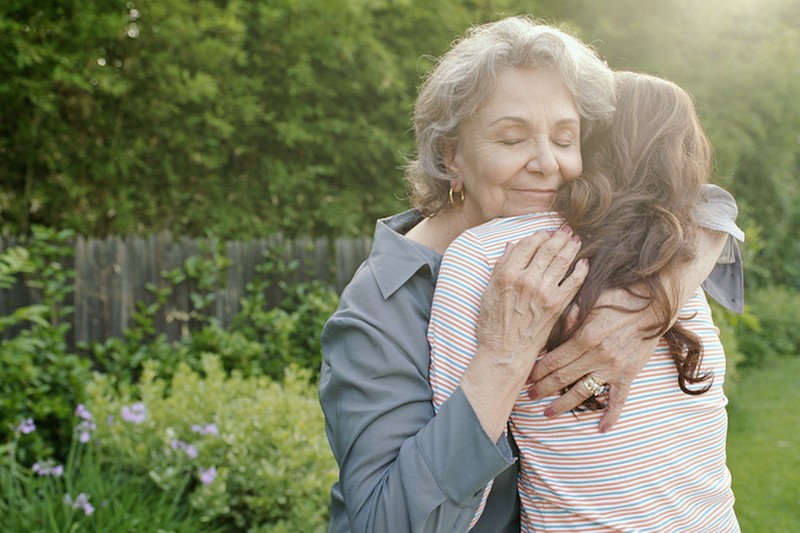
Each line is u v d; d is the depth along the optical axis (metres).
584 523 1.11
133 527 2.62
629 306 1.06
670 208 1.14
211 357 3.64
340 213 5.61
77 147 5.03
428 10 5.78
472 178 1.21
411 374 1.10
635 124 1.21
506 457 1.00
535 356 1.04
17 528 2.59
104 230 5.21
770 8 8.03
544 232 1.10
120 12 4.82
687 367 1.11
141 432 3.01
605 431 1.09
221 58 5.08
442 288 1.12
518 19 1.22
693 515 1.14
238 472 2.88
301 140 5.50
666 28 7.21
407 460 1.02
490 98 1.15
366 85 5.74
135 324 4.29
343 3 5.22
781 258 8.89
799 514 3.61
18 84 4.61
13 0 4.50
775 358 7.15
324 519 2.82
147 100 5.06
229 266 4.52
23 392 3.39
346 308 1.17
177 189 5.38
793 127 8.31
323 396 1.16
